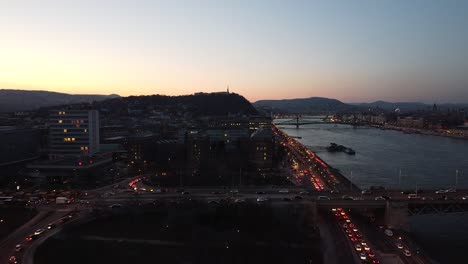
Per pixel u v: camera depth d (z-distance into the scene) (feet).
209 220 561.02
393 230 565.94
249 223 545.44
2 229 525.75
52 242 483.10
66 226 528.63
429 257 472.85
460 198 625.82
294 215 564.30
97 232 518.78
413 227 621.31
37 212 594.65
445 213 644.69
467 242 551.59
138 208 583.99
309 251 472.03
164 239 497.46
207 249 469.98
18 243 479.82
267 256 454.81
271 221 547.08
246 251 465.06
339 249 482.69
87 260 436.76
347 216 618.85
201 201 613.11
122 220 561.84
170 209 580.30
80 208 607.78
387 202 588.09
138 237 503.20
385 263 447.83
